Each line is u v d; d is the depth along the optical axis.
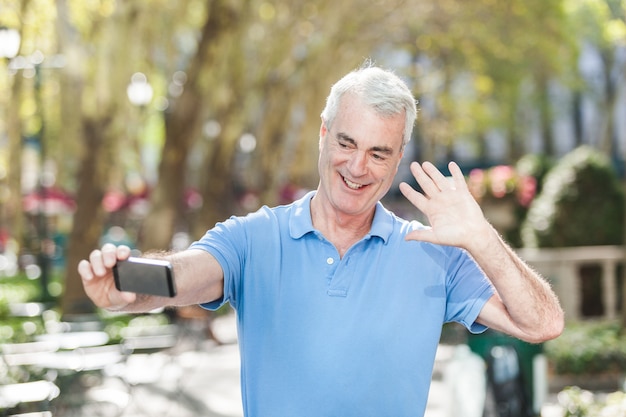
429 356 3.08
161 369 9.38
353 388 2.99
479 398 7.04
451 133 31.80
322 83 19.91
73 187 25.61
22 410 8.14
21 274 21.25
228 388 10.98
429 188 2.98
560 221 13.17
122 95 15.27
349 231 3.13
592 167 13.18
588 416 7.06
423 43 22.97
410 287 3.07
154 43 17.17
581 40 33.69
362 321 3.02
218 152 19.50
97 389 8.96
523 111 42.25
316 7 18.86
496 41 22.08
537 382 7.20
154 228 16.19
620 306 12.84
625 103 41.06
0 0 15.48
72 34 15.01
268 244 3.08
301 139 20.72
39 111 18.47
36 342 9.18
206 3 16.42
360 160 2.95
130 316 12.58
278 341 3.03
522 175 15.18
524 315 2.94
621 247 13.13
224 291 2.99
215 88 17.05
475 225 2.89
